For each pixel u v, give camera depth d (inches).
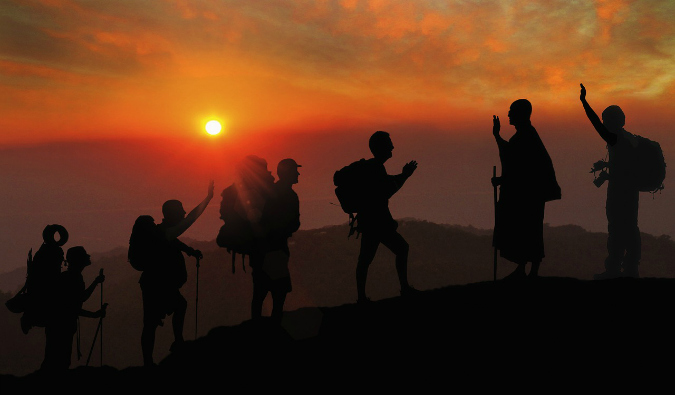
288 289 371.2
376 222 395.9
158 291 396.2
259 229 361.4
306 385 305.7
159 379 344.8
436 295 402.0
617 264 650.2
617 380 281.1
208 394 313.6
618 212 642.8
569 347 312.5
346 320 376.5
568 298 374.3
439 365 307.6
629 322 333.7
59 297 426.6
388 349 330.6
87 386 351.9
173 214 418.9
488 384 287.6
